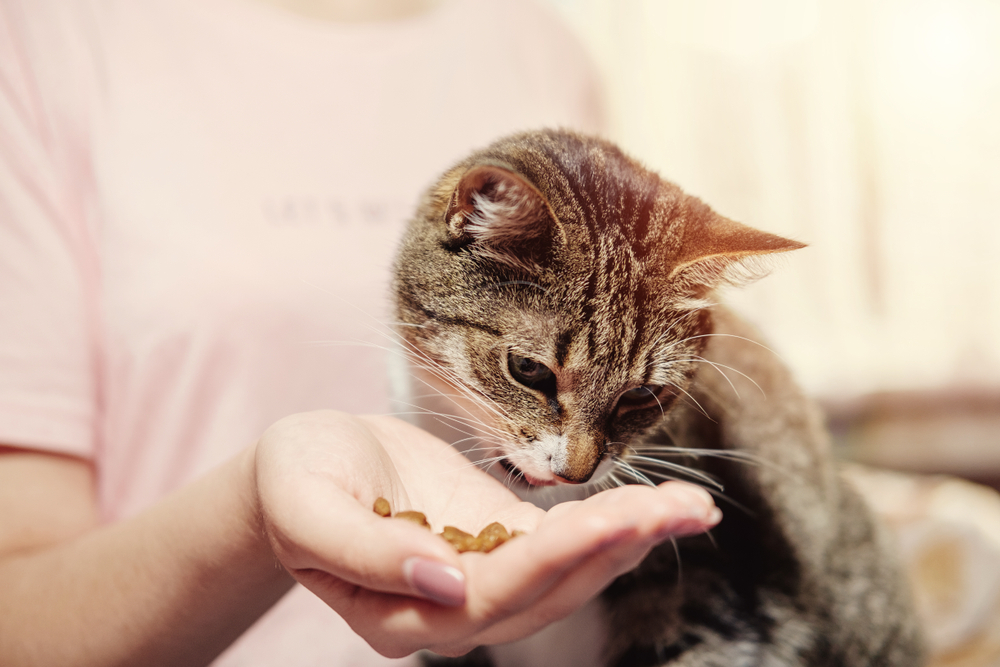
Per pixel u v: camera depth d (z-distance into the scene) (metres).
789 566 0.33
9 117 0.33
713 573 0.32
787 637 0.32
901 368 0.70
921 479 0.52
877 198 0.72
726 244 0.30
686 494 0.20
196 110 0.36
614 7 0.69
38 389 0.32
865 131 0.72
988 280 0.71
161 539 0.27
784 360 0.37
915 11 0.70
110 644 0.27
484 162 0.29
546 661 0.33
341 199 0.38
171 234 0.34
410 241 0.32
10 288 0.32
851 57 0.71
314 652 0.35
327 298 0.36
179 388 0.34
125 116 0.35
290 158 0.38
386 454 0.25
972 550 0.44
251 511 0.25
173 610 0.27
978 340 0.71
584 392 0.30
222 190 0.36
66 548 0.29
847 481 0.37
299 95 0.39
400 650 0.22
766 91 0.70
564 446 0.30
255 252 0.35
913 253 0.72
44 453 0.33
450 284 0.31
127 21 0.36
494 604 0.20
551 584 0.21
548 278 0.30
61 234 0.34
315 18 0.42
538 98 0.44
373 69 0.40
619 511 0.20
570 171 0.31
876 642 0.35
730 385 0.34
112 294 0.34
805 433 0.35
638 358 0.30
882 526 0.38
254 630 0.35
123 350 0.34
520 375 0.31
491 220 0.29
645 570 0.31
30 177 0.33
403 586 0.20
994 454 0.68
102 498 0.35
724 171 0.70
